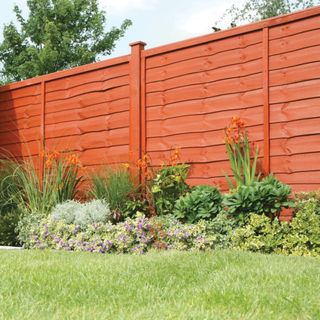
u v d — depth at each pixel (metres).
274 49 5.93
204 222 5.49
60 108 8.30
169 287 3.44
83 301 3.16
